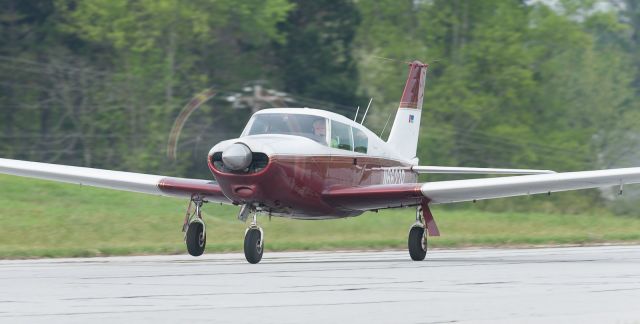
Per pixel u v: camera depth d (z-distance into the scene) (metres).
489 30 199.88
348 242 79.06
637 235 88.38
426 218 57.12
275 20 195.00
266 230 88.56
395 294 34.28
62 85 191.00
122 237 86.62
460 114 198.12
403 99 70.00
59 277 41.22
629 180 53.91
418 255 56.97
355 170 57.31
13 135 190.38
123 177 59.97
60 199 103.94
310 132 54.75
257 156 51.44
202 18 183.75
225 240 85.25
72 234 85.00
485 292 35.00
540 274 43.31
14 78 191.38
